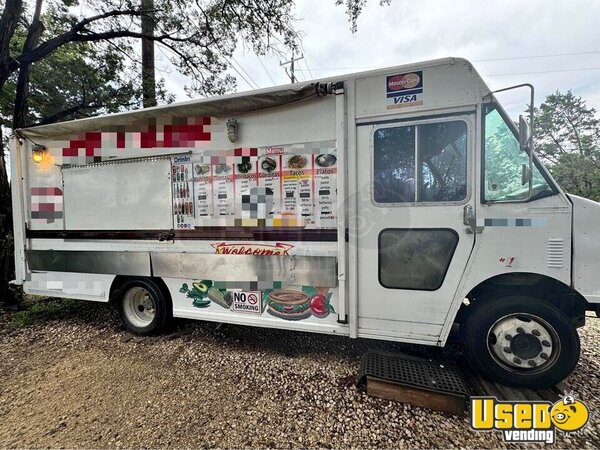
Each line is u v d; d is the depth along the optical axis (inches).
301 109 93.7
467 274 82.7
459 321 93.0
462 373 87.4
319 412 74.9
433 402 74.3
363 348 108.0
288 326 99.7
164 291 119.6
